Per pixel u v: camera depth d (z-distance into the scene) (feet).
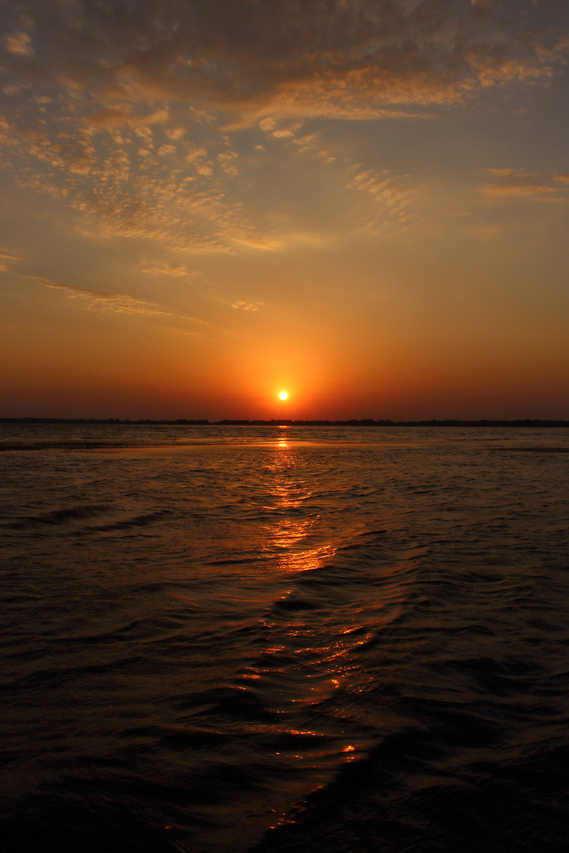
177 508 46.65
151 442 231.91
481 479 76.07
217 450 171.94
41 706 13.43
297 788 10.27
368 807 9.76
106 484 65.46
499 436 391.24
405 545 32.42
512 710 13.41
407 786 10.37
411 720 12.85
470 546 32.01
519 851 8.74
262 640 17.87
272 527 38.19
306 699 13.91
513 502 51.26
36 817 9.29
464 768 10.96
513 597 22.57
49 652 16.81
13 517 39.11
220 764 10.99
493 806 9.80
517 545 32.27
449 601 22.11
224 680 14.89
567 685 14.80
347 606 21.61
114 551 30.55
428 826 9.29
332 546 32.14
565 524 39.22
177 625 19.29
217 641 17.81
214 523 39.65
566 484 68.95
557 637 18.38
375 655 16.76
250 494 57.41
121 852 8.60
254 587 23.98
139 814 9.46
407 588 23.71
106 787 10.17
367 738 11.98
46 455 131.13
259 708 13.38
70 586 23.72
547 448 192.85
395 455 146.20
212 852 8.66
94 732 12.19
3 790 10.01
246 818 9.46
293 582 24.71
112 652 16.88
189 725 12.50
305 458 131.23
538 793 10.15
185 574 26.00
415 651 17.08
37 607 20.95
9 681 14.80
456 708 13.44
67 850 8.59
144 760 11.09
